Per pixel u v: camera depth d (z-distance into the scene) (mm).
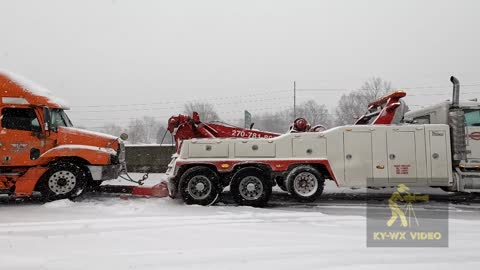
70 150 8516
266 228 5977
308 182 8281
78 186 8484
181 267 4113
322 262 4285
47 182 8398
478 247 4945
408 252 4703
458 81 8617
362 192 10500
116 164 9336
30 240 5238
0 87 8672
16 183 8211
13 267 4133
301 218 6719
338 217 6805
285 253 4629
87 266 4160
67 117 9938
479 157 8461
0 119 8586
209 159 8359
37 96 8852
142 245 4984
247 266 4141
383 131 8266
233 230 5828
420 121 9359
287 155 8352
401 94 8508
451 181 8141
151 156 16859
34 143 8719
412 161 8195
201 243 5082
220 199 9227
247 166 8430
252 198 8195
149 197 9141
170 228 5945
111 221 6383
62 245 4984
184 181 8219
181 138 9172
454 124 8414
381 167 8203
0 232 5688
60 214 7062
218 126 9219
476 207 8164
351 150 8258
